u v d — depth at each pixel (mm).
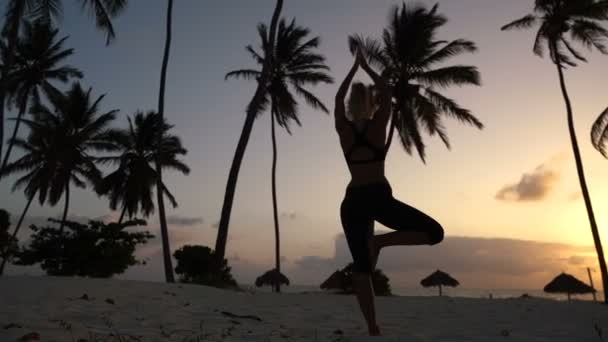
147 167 36156
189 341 3648
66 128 32906
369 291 3451
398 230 2990
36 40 31438
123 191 36219
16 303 5582
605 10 19266
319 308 7395
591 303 11281
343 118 3010
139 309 5652
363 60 3195
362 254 3096
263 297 8961
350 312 6816
